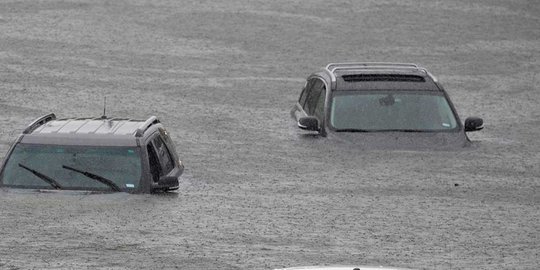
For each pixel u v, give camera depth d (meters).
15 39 110.75
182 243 43.47
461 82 96.94
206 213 49.44
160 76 96.12
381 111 69.38
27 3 130.75
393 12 131.00
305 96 77.50
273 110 82.81
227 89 91.25
